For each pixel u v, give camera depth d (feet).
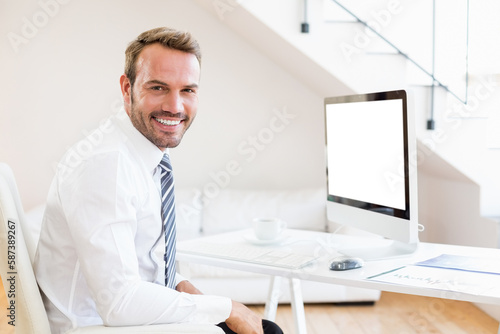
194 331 4.19
